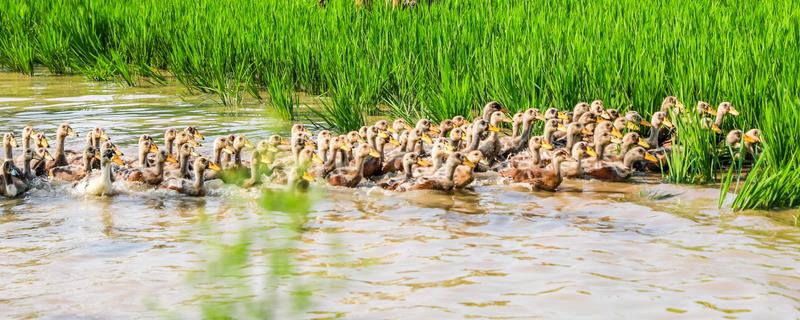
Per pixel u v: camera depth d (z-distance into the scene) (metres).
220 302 11.20
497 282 11.84
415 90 24.31
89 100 27.17
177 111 25.30
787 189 15.34
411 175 17.81
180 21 33.50
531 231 14.23
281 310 10.92
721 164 18.77
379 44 26.48
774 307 10.95
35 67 34.81
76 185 16.92
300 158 17.98
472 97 23.62
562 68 22.31
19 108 25.77
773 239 13.66
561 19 26.95
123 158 18.84
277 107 24.12
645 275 12.09
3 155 19.97
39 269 12.52
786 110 17.11
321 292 11.49
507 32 25.75
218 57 28.61
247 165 18.64
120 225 14.69
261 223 14.70
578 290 11.52
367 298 11.31
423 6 30.73
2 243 13.70
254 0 35.09
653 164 18.69
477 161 17.92
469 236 13.93
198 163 16.53
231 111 25.30
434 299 11.26
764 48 21.39
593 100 21.95
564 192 16.92
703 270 12.26
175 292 11.56
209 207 15.86
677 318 10.64
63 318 10.81
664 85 21.75
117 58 30.70
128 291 11.64
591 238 13.79
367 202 16.14
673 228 14.30
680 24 24.97
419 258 12.82
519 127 20.95
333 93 23.81
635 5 28.47
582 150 17.91
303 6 33.12
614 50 22.88
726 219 14.75
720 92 20.75
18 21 35.94
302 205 8.77
